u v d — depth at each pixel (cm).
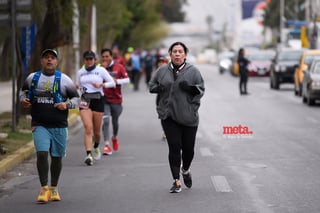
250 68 12381
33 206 2370
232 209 2236
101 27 11038
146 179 2842
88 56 3281
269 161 3281
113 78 3556
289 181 2742
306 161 3272
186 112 2455
